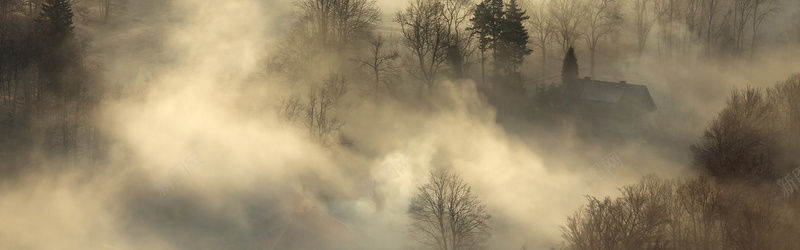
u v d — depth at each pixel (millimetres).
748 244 56844
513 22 117000
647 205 60406
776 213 62062
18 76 98000
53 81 98625
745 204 60812
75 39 112375
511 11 119062
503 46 116750
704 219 60156
